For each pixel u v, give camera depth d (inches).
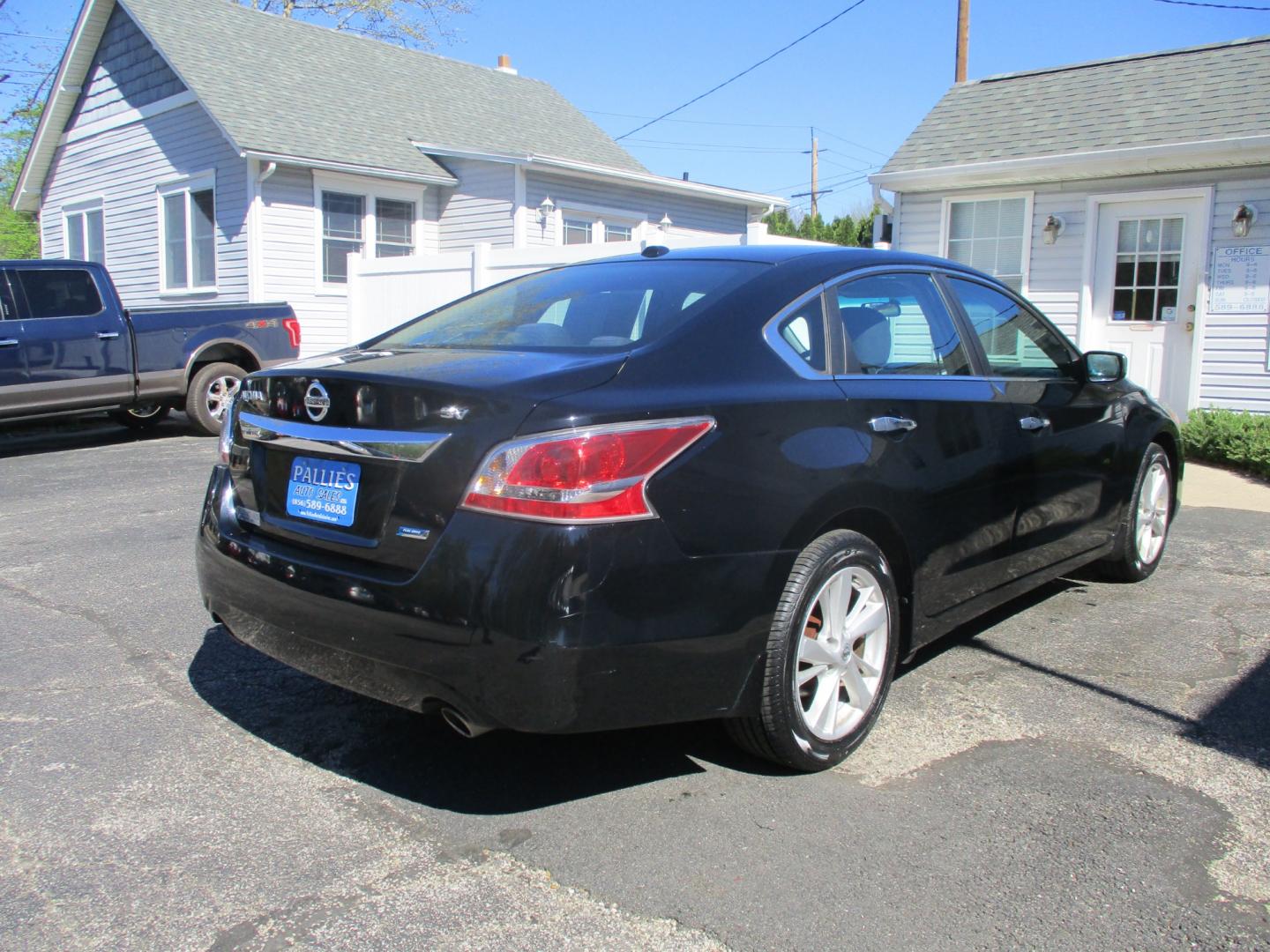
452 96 718.5
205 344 411.5
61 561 220.1
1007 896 99.3
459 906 97.6
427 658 102.6
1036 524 162.1
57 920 94.6
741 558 110.7
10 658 161.0
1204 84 397.4
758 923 95.0
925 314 149.8
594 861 105.3
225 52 620.4
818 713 123.7
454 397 104.8
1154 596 199.3
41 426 462.0
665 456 105.7
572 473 100.1
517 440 101.3
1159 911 97.1
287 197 560.1
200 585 132.9
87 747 129.8
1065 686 153.2
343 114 616.4
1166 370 388.8
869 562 127.2
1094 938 92.9
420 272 491.8
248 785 120.9
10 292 361.7
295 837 109.6
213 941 92.0
